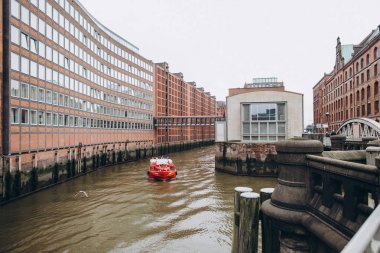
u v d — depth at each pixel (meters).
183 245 13.38
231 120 39.16
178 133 85.88
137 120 61.16
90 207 19.86
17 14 24.23
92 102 42.50
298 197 5.31
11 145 22.62
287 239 5.36
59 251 12.85
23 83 24.84
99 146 44.06
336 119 59.88
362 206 3.95
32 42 26.59
